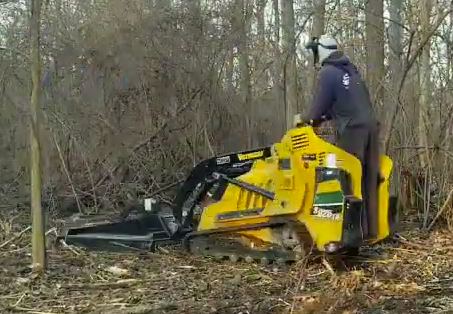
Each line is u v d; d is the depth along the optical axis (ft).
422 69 31.17
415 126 31.55
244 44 37.42
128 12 35.58
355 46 34.65
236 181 24.03
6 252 25.20
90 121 35.45
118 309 18.29
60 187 35.29
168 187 34.53
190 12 35.76
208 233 24.18
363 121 21.84
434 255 24.40
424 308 18.25
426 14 29.76
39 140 21.09
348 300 19.01
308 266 22.21
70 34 35.35
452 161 29.73
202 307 18.33
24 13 35.88
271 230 23.04
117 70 35.45
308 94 40.60
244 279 21.27
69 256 24.35
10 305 18.78
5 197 37.42
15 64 38.09
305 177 21.94
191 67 35.76
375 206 22.13
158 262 23.68
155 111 35.88
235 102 37.65
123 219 27.91
